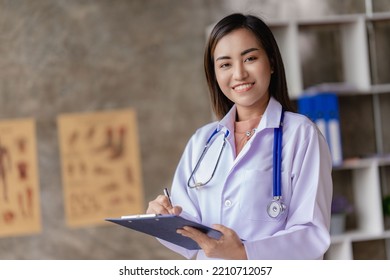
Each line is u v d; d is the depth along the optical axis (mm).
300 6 5141
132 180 5082
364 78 4848
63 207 5066
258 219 2221
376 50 5223
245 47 2221
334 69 5105
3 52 5031
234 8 5117
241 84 2232
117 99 5074
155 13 5094
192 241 2197
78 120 5059
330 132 4680
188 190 2414
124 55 5082
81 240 5066
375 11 5191
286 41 4816
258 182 2234
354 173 5145
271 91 2385
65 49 5059
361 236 4809
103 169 5074
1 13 5027
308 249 2150
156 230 2148
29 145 5055
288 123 2297
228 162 2334
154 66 5094
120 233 5090
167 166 5105
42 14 5047
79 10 5062
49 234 5059
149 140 5090
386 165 5258
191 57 5113
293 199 2225
